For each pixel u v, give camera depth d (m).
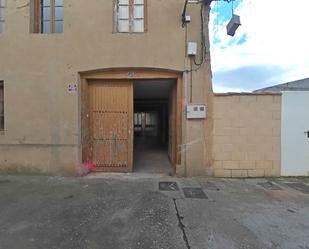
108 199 5.43
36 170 7.33
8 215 4.64
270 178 7.23
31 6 7.40
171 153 9.15
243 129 7.28
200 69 7.20
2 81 7.46
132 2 7.45
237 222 4.43
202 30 7.17
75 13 7.24
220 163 7.28
